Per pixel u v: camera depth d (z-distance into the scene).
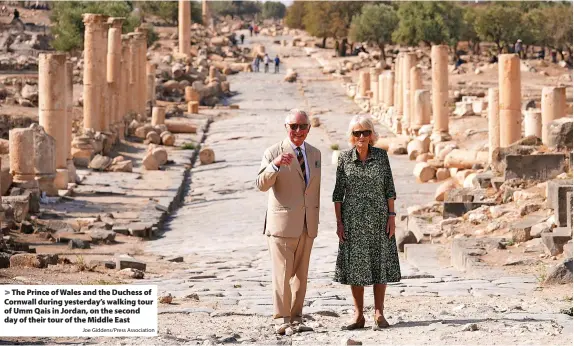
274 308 10.80
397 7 105.12
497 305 12.55
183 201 31.06
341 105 65.31
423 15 90.31
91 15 39.75
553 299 13.05
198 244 22.64
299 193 10.71
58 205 26.98
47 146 27.91
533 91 62.00
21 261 16.67
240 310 12.35
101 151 38.44
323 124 53.34
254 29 133.25
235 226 25.50
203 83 68.44
